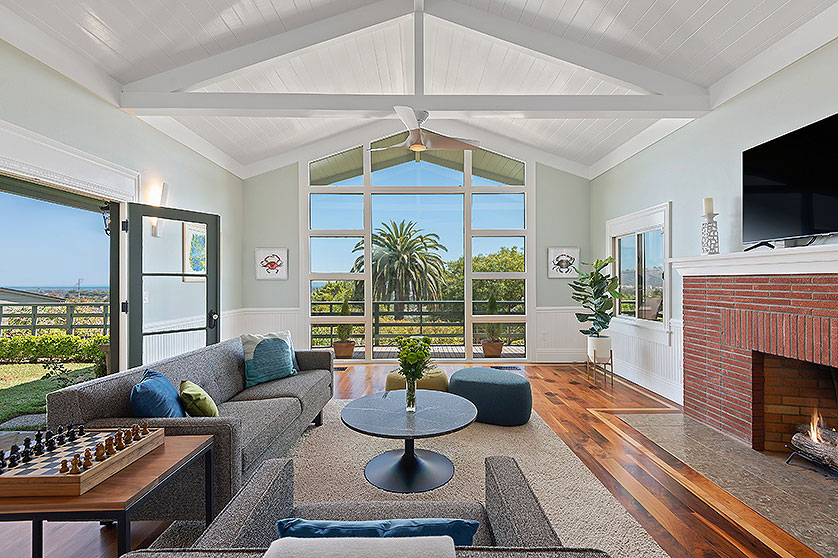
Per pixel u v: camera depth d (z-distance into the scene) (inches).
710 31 132.2
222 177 237.6
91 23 123.7
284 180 268.7
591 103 160.4
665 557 79.4
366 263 271.3
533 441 137.4
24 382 182.2
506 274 272.4
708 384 150.5
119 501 56.3
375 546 30.5
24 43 114.0
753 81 136.2
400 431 101.6
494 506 55.2
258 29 154.4
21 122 114.7
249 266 266.8
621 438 139.4
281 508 55.9
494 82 213.3
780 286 118.6
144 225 166.7
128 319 157.1
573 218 270.5
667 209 183.9
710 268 146.2
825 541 84.0
